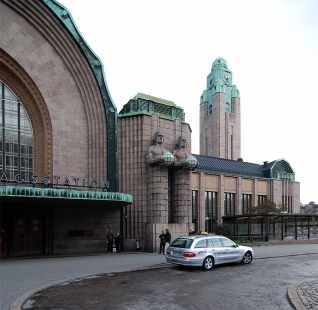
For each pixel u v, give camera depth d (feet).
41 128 80.12
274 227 112.06
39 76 79.15
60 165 80.18
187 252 52.37
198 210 154.61
